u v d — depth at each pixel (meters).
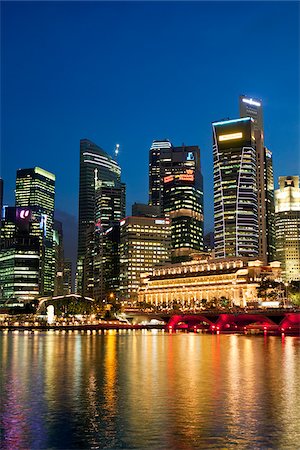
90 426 49.31
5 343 180.88
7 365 102.00
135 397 63.62
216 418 51.88
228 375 84.31
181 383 75.38
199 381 77.44
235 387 71.19
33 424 50.16
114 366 99.19
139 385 73.75
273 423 49.78
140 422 50.56
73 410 56.12
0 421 51.47
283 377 81.56
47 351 140.38
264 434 45.97
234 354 126.06
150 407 57.34
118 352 135.38
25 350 144.12
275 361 107.56
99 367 97.62
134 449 42.34
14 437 45.81
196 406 57.75
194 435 45.88
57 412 55.22
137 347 156.25
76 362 107.62
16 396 64.94
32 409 56.81
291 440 44.22
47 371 91.56
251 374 85.62
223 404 58.72
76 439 45.06
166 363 104.50
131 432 47.03
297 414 53.47
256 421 50.53
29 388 71.38
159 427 48.53
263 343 174.75
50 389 70.44
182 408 56.72
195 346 159.38
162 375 84.81
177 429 47.88
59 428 48.62
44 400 62.00
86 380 79.31
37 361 110.25
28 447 43.06
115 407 57.50
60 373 88.38
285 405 58.09
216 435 45.75
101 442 44.16
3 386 73.38
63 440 44.84
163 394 65.56
